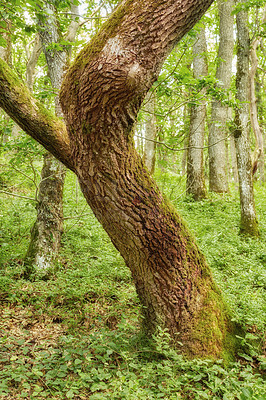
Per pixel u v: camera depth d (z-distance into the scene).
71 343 3.38
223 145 11.43
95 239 6.79
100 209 2.68
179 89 4.37
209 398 2.64
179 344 3.02
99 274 5.07
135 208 2.61
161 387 2.51
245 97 7.52
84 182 2.61
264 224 8.22
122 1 2.25
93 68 2.08
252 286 4.79
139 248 2.79
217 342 3.12
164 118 4.94
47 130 2.84
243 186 7.59
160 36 2.07
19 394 2.63
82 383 2.61
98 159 2.42
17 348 3.35
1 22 3.23
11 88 2.72
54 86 5.35
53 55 5.28
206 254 6.00
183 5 2.05
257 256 6.14
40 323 3.96
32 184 9.23
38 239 5.39
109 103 2.14
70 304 4.35
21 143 5.02
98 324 3.94
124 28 2.06
